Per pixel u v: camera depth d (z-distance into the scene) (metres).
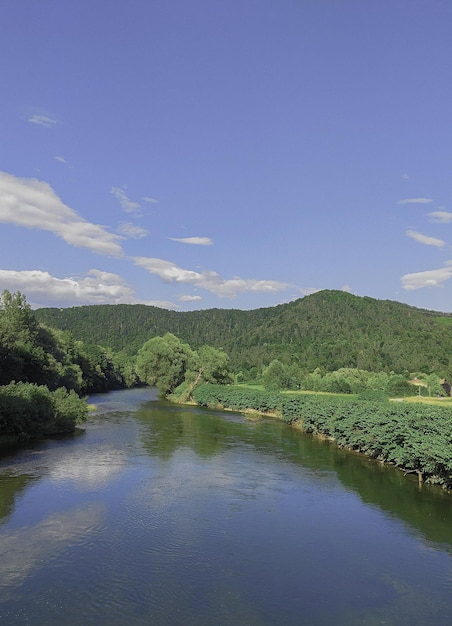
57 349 77.81
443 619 12.78
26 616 12.29
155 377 86.12
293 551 17.12
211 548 17.14
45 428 41.34
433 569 15.88
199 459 32.72
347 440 38.59
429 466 26.17
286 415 55.00
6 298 73.44
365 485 26.92
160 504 22.06
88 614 12.48
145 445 37.59
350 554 17.00
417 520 20.84
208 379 82.69
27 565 15.27
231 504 22.50
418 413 31.11
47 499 22.28
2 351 53.66
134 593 13.67
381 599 13.80
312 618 12.67
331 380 90.44
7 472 27.44
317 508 22.33
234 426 51.50
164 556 16.30
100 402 77.62
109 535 18.05
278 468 30.78
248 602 13.42
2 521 19.19
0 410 36.50
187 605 13.12
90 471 28.12
